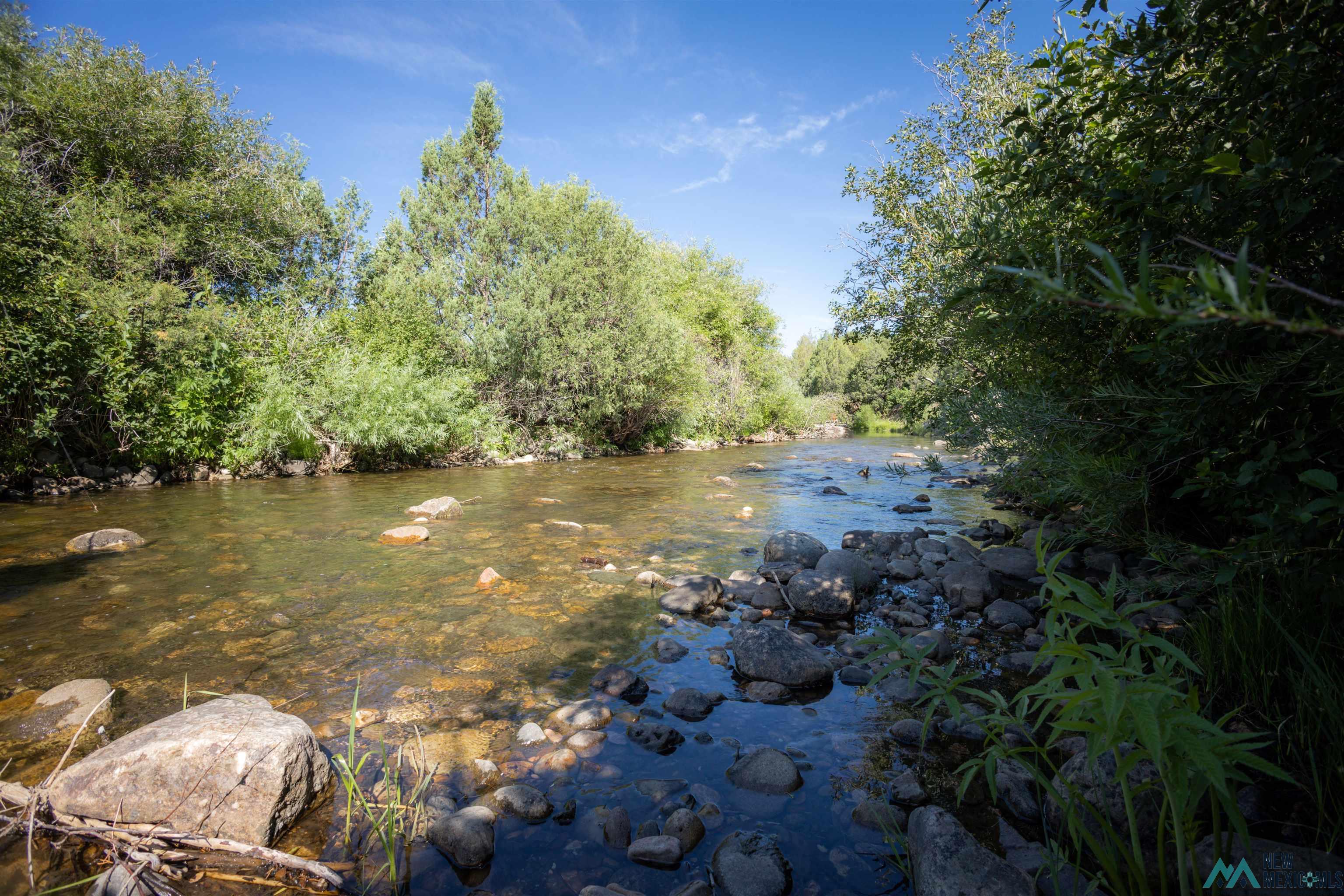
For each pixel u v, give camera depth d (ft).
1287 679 9.23
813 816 8.24
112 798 7.70
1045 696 5.55
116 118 47.14
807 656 12.53
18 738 9.79
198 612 15.74
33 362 31.94
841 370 189.47
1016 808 8.10
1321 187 7.32
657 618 15.74
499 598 17.04
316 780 8.55
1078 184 10.70
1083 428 12.78
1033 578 18.79
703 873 7.23
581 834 7.89
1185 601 13.97
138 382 36.47
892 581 19.40
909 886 7.00
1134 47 9.12
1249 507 9.00
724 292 106.83
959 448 18.97
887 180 30.09
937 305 20.74
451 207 67.36
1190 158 8.59
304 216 58.80
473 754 9.66
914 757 9.59
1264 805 7.47
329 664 12.82
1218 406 8.95
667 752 9.77
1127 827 7.23
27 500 31.71
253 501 32.50
